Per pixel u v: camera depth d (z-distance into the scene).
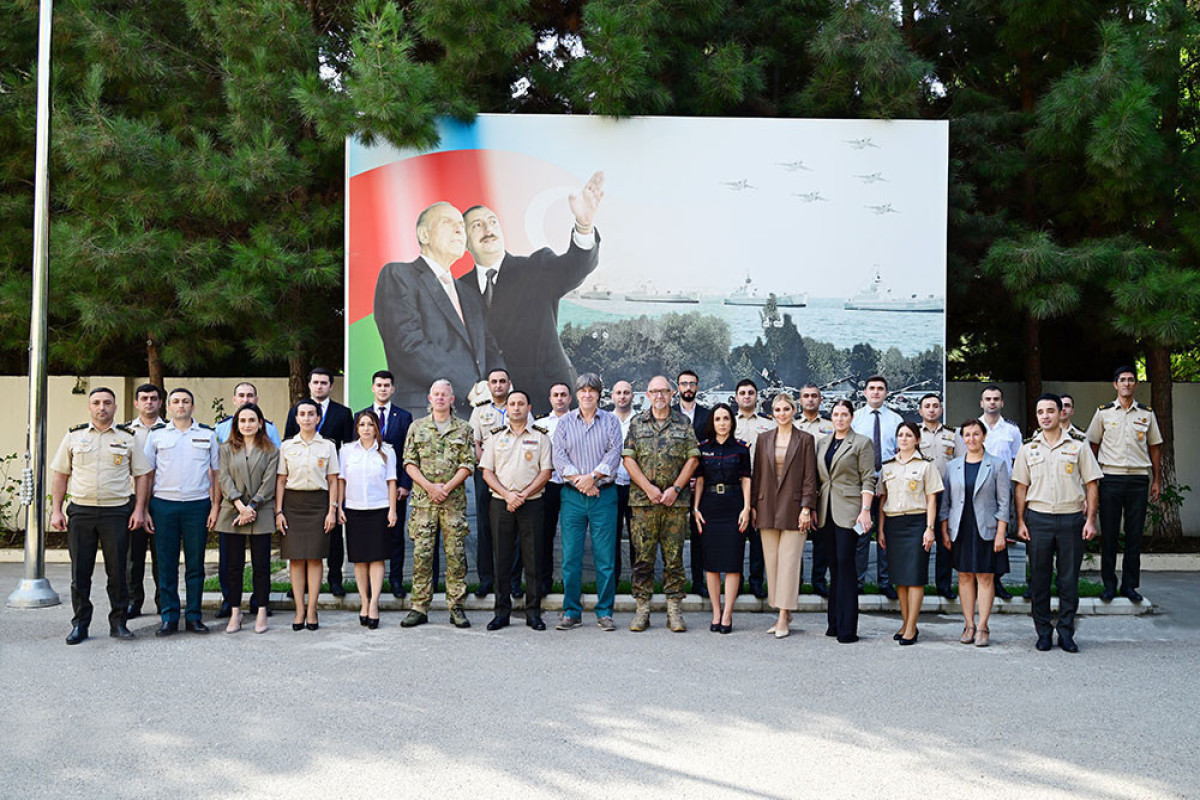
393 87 10.02
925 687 6.42
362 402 10.73
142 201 10.84
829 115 12.01
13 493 13.57
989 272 11.38
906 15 13.75
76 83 11.89
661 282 10.93
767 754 5.06
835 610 8.05
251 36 10.93
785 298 10.97
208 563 11.45
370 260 10.75
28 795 4.48
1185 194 11.98
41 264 9.40
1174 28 11.44
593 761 4.94
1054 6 12.02
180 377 14.27
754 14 12.91
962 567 7.82
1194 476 13.46
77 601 7.64
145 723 5.54
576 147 10.92
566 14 12.99
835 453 8.01
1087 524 7.70
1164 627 8.53
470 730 5.43
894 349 11.00
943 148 11.05
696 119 10.96
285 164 10.80
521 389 10.79
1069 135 11.13
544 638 7.88
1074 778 4.75
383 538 8.32
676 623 8.24
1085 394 13.86
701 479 8.35
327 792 4.52
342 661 7.04
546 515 9.13
